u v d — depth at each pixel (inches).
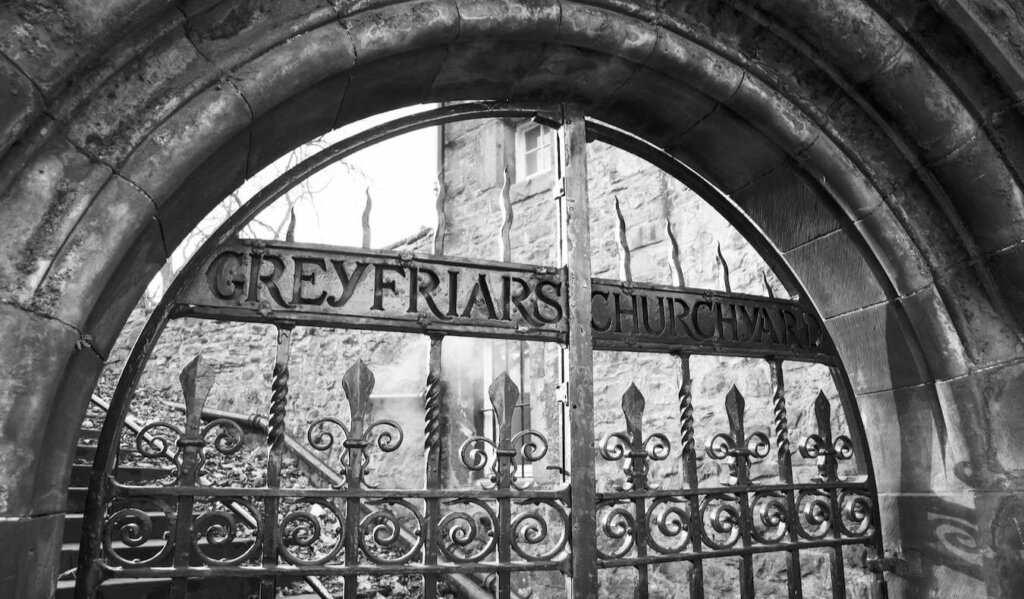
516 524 87.2
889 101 95.4
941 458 102.7
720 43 92.0
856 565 163.2
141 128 61.2
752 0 90.2
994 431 95.3
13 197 54.6
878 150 100.3
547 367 268.2
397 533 83.1
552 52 88.0
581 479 89.7
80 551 71.3
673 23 89.0
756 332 111.7
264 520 78.3
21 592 54.6
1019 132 91.5
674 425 228.7
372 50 74.0
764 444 108.5
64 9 53.3
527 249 283.3
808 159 98.7
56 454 61.6
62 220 56.5
